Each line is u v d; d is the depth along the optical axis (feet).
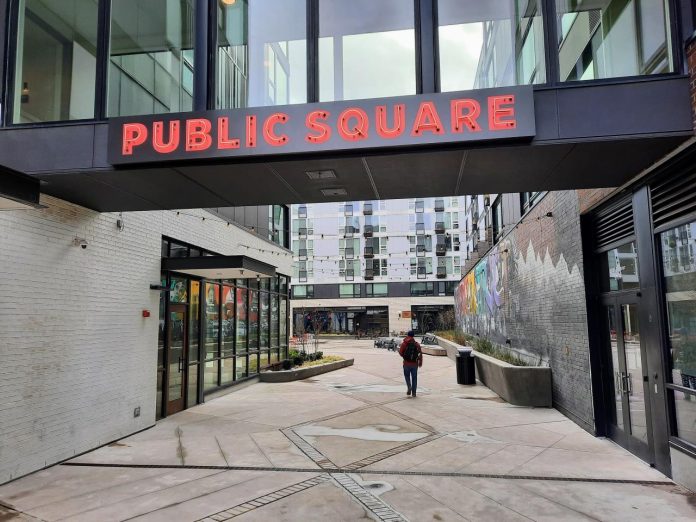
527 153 18.56
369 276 193.47
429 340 102.68
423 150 18.44
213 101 22.59
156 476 21.13
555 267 33.76
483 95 18.03
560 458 23.16
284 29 22.59
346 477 20.71
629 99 17.63
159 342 33.45
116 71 23.24
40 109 22.30
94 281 26.20
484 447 25.16
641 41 19.48
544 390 35.70
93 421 25.64
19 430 21.13
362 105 18.72
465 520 16.28
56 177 20.85
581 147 18.08
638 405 23.24
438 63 21.07
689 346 18.85
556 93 18.07
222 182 21.79
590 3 20.02
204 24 22.98
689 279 18.74
